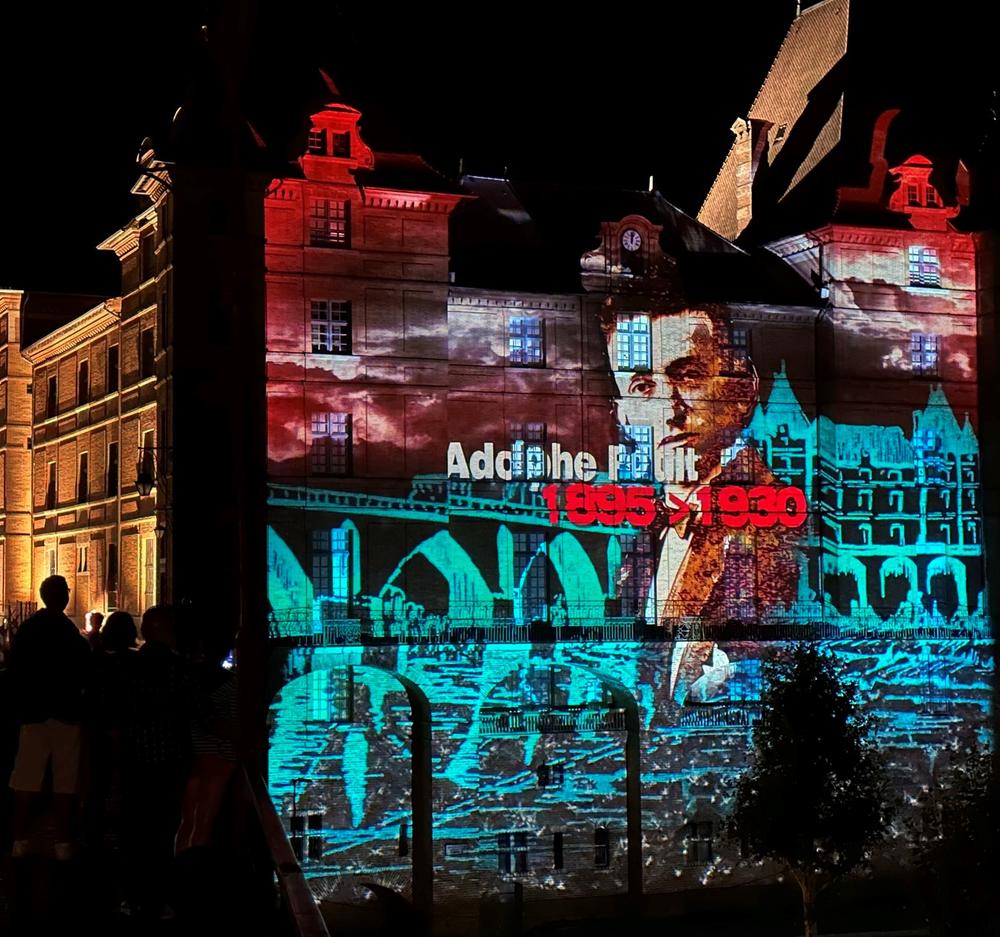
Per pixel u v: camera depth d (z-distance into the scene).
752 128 90.62
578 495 76.19
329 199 71.88
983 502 82.94
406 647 71.06
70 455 84.38
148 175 69.31
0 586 92.44
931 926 52.84
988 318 83.00
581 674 76.12
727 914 75.50
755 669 77.88
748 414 79.88
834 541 79.94
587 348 77.19
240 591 26.78
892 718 79.44
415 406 73.00
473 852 72.38
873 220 81.44
